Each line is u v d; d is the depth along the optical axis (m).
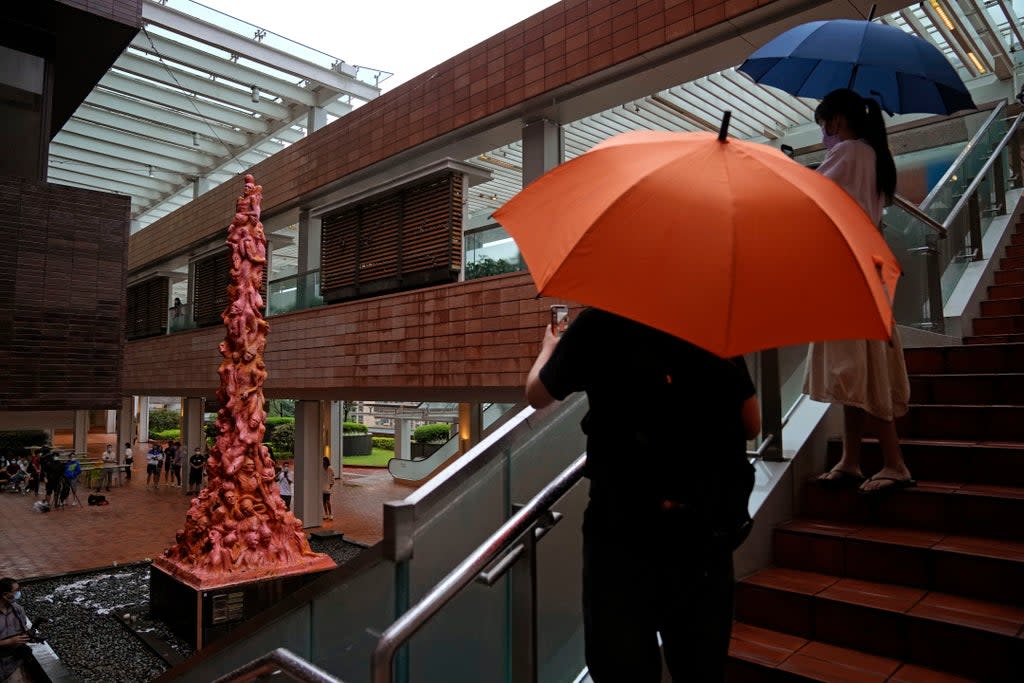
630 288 1.20
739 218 1.21
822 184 1.38
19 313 9.01
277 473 15.63
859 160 2.80
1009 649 2.05
